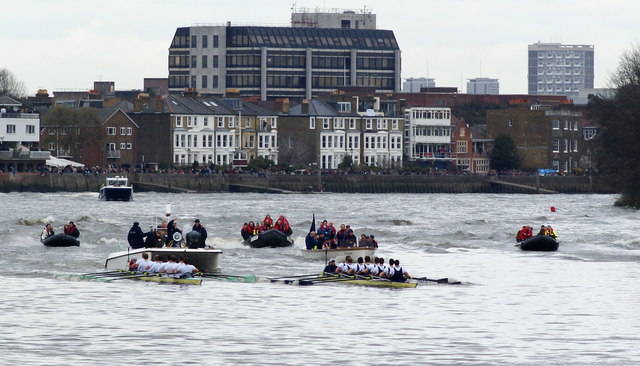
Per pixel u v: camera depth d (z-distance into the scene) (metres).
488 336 185.25
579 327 193.38
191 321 193.00
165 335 182.12
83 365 163.00
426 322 195.75
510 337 184.75
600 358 171.00
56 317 194.50
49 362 164.38
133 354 169.62
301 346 176.12
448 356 171.38
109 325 188.88
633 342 181.62
